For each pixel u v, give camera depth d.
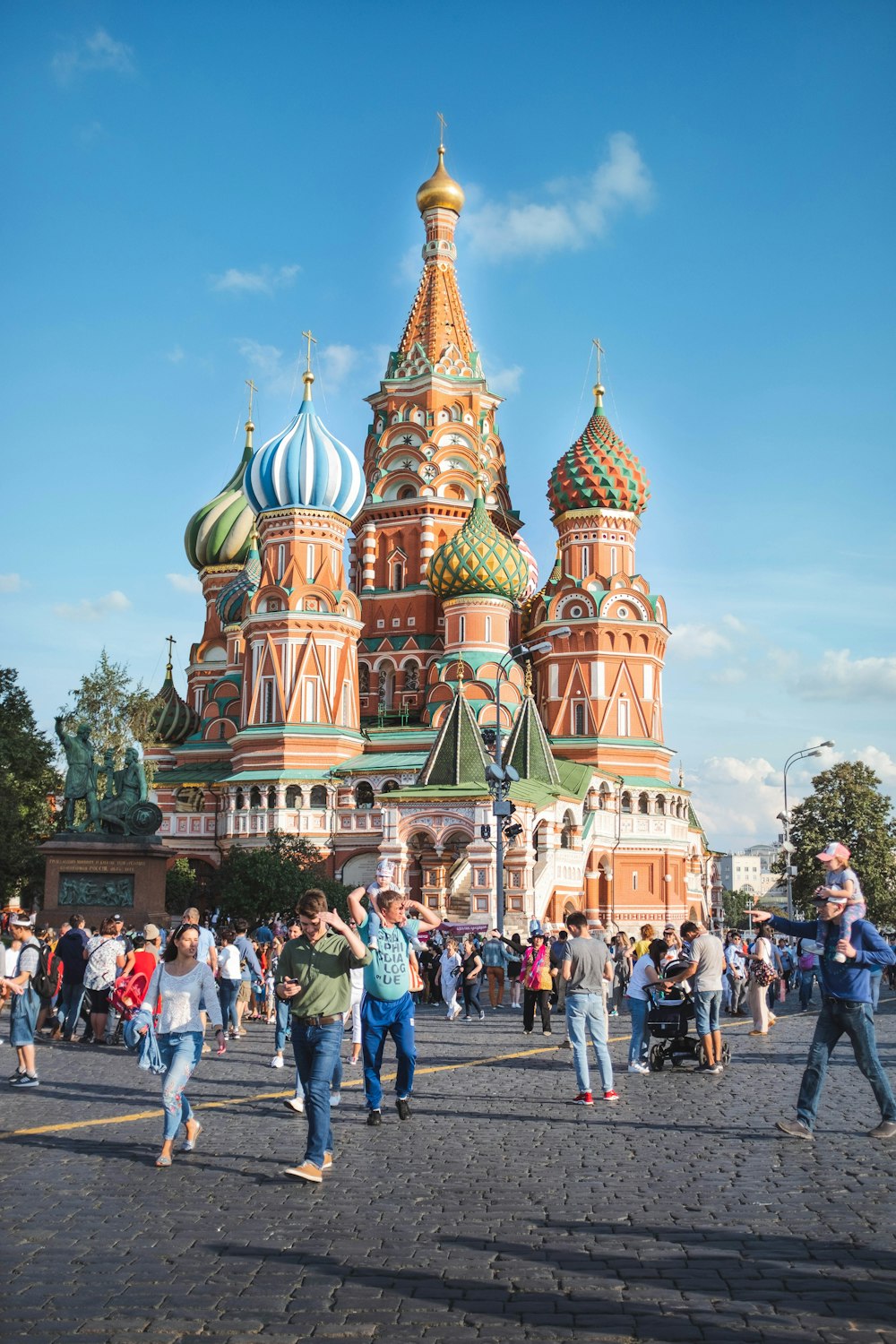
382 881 21.61
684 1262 10.91
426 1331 9.27
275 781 90.12
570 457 100.38
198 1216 12.59
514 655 49.75
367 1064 18.36
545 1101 20.69
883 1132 16.84
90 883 47.16
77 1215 12.64
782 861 95.19
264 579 95.19
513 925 67.69
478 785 71.31
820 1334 9.21
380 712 103.12
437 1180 14.28
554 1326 9.39
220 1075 24.67
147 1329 9.31
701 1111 19.48
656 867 94.94
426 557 104.44
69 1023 31.50
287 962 14.85
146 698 81.94
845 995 16.78
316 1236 11.80
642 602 98.12
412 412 107.81
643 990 24.91
